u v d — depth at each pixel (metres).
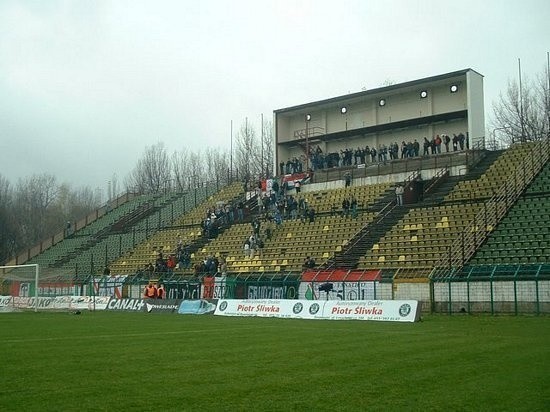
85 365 14.00
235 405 9.61
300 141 61.94
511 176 43.81
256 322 29.61
